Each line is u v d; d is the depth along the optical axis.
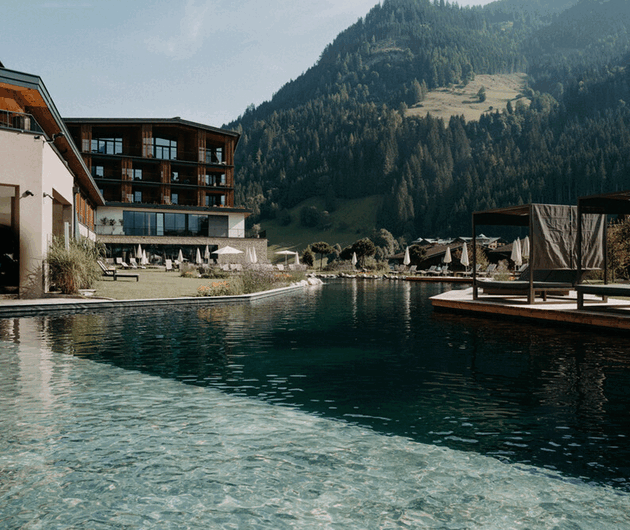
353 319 11.15
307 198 177.38
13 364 6.18
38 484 2.98
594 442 3.68
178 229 42.03
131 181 41.62
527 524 2.58
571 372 5.89
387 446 3.59
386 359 6.63
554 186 144.00
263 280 19.50
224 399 4.72
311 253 63.38
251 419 4.16
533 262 11.91
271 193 178.75
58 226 19.80
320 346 7.59
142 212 40.75
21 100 16.95
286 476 3.11
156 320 10.65
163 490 2.93
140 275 26.86
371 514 2.67
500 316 11.40
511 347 7.55
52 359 6.49
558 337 8.59
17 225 13.22
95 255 17.17
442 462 3.32
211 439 3.71
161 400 4.68
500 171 159.88
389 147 180.75
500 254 50.62
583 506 2.77
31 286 13.30
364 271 51.38
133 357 6.66
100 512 2.68
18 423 4.01
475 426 4.00
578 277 10.41
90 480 3.04
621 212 11.06
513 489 2.96
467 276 36.59
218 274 27.33
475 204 146.50
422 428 3.96
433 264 55.00
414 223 156.62
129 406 4.48
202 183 44.62
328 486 2.98
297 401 4.67
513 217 14.38
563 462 3.34
